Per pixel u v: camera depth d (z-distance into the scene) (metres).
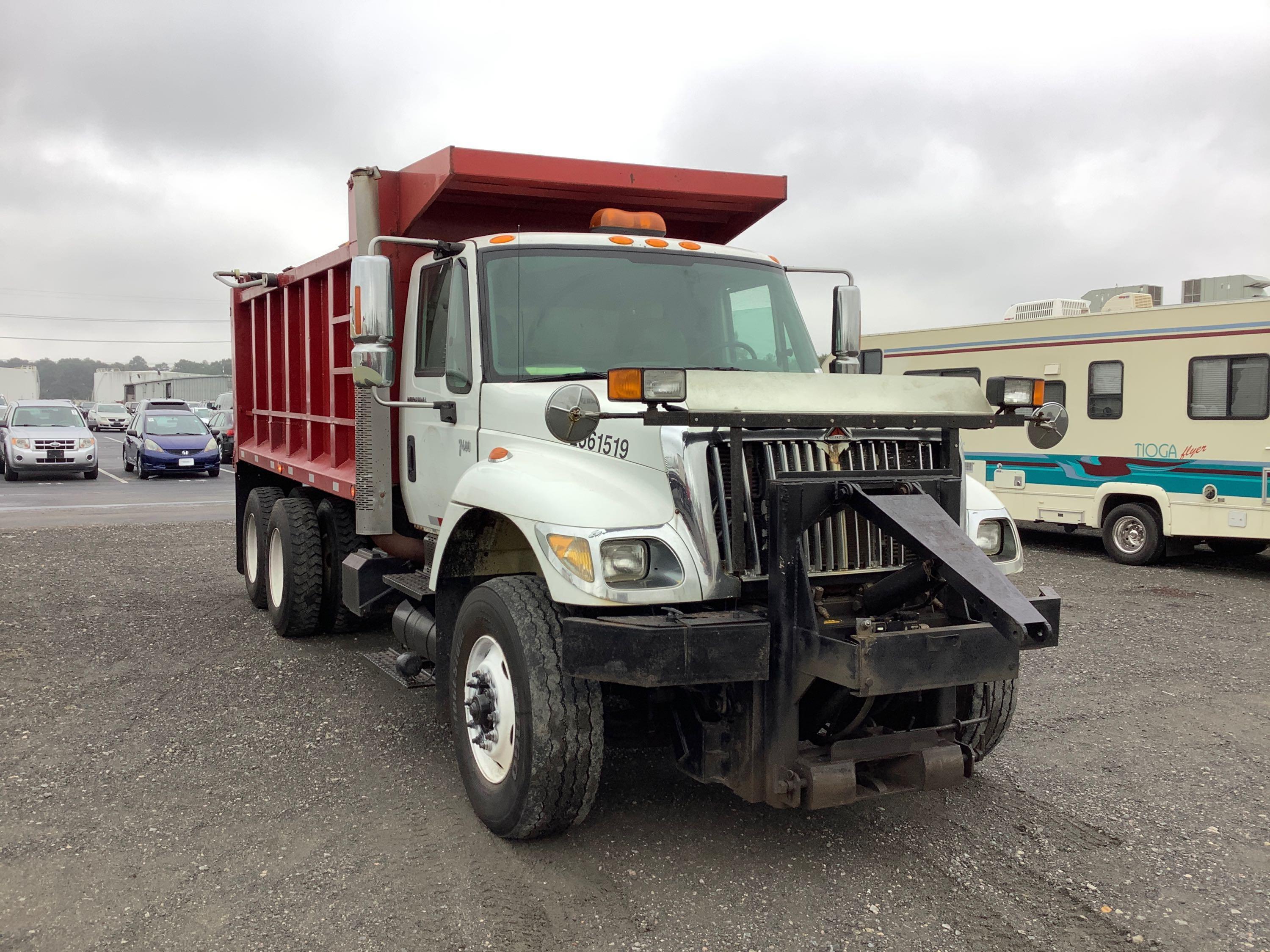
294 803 4.41
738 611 3.64
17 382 53.47
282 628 7.31
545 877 3.74
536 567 4.64
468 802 4.45
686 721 3.90
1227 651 7.42
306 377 7.11
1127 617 8.67
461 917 3.44
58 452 22.48
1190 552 12.94
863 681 3.29
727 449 3.71
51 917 3.41
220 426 30.48
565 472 3.97
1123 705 6.05
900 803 4.50
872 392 3.78
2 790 4.52
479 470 4.31
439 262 5.07
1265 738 5.45
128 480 23.38
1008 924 3.44
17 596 9.02
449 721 4.61
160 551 11.98
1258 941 3.34
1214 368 10.91
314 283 6.76
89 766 4.82
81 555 11.54
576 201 5.54
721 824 4.25
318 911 3.47
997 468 13.35
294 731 5.38
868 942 3.31
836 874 3.79
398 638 5.52
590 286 4.80
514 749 3.87
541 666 3.75
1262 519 10.53
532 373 4.59
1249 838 4.15
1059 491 12.58
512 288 4.70
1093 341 12.09
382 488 5.58
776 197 5.70
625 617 3.55
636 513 3.67
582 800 3.81
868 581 3.90
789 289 5.46
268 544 7.80
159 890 3.61
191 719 5.57
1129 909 3.55
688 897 3.60
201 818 4.24
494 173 5.03
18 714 5.60
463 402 4.78
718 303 5.03
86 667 6.61
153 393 69.38
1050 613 3.58
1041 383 3.98
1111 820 4.33
